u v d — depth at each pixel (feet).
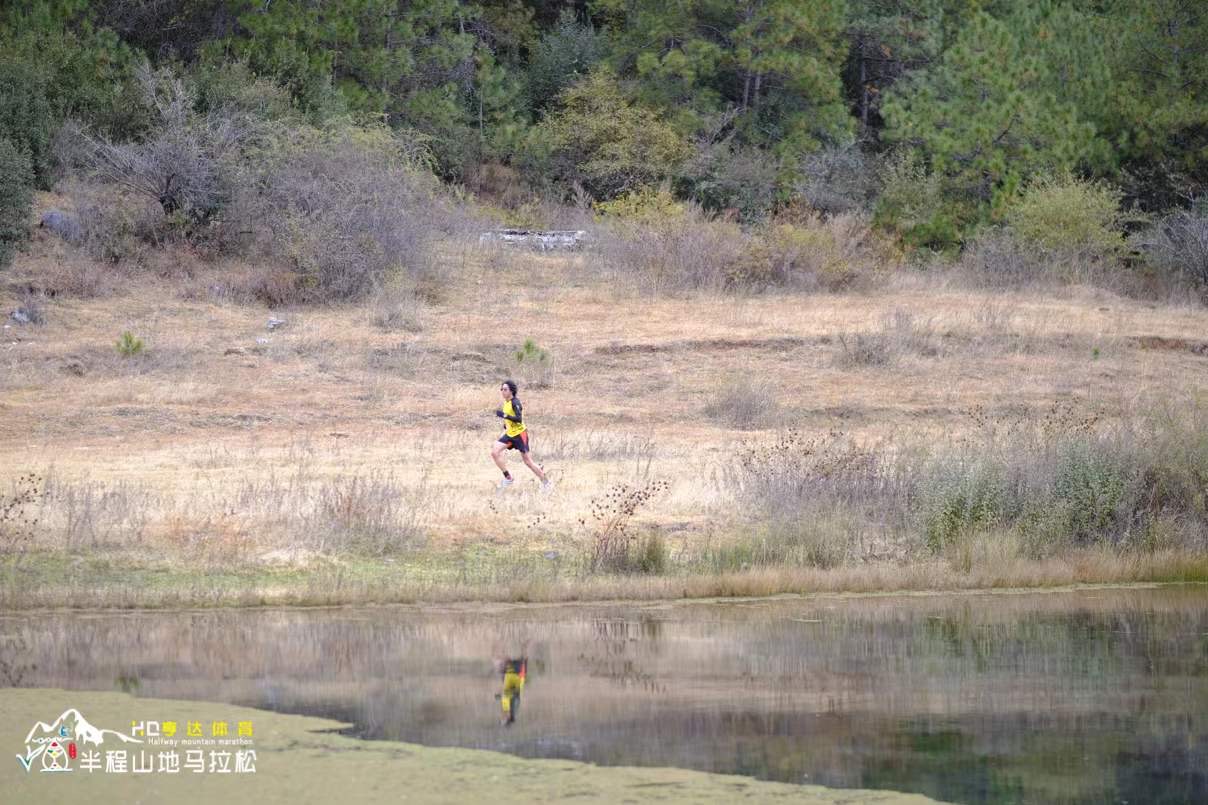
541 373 164.55
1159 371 172.24
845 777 50.24
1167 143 265.54
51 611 86.33
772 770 51.24
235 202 202.28
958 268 227.40
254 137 211.41
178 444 134.31
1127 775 50.75
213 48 246.47
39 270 184.85
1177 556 105.29
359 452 132.26
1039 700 63.26
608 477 122.31
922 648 75.87
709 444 139.54
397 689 65.10
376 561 98.68
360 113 248.52
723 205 270.46
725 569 98.84
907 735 56.80
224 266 199.62
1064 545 107.86
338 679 67.26
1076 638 79.00
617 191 273.54
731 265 211.41
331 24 261.65
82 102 228.43
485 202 270.46
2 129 209.77
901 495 111.24
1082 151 249.55
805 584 96.48
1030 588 99.09
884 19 304.71
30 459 125.18
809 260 213.05
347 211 198.39
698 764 52.08
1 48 222.48
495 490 115.34
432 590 90.99
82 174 217.77
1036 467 112.37
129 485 111.96
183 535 99.40
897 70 319.27
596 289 204.23
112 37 240.12
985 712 60.85
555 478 121.60
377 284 190.70
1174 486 113.09
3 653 73.10
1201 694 64.64
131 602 87.56
